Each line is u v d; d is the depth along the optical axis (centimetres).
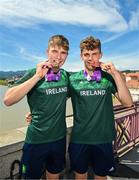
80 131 275
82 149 276
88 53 267
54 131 262
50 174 283
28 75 260
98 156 278
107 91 271
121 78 266
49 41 261
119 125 493
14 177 313
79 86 271
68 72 279
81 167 282
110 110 278
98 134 272
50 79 257
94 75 269
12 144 306
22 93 245
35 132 262
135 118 570
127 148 529
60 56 256
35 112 262
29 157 267
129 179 379
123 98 269
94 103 269
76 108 275
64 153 279
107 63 265
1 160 297
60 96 261
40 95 256
